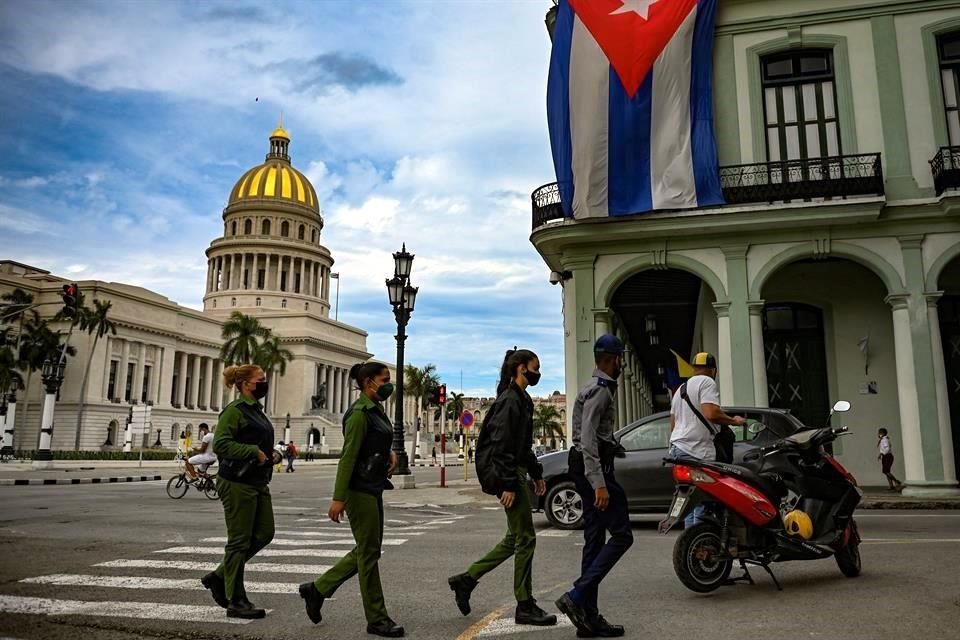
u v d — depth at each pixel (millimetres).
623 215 16156
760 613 5285
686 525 6316
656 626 4953
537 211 17766
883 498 14344
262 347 82250
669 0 16406
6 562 7766
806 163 15969
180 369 89250
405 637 4824
